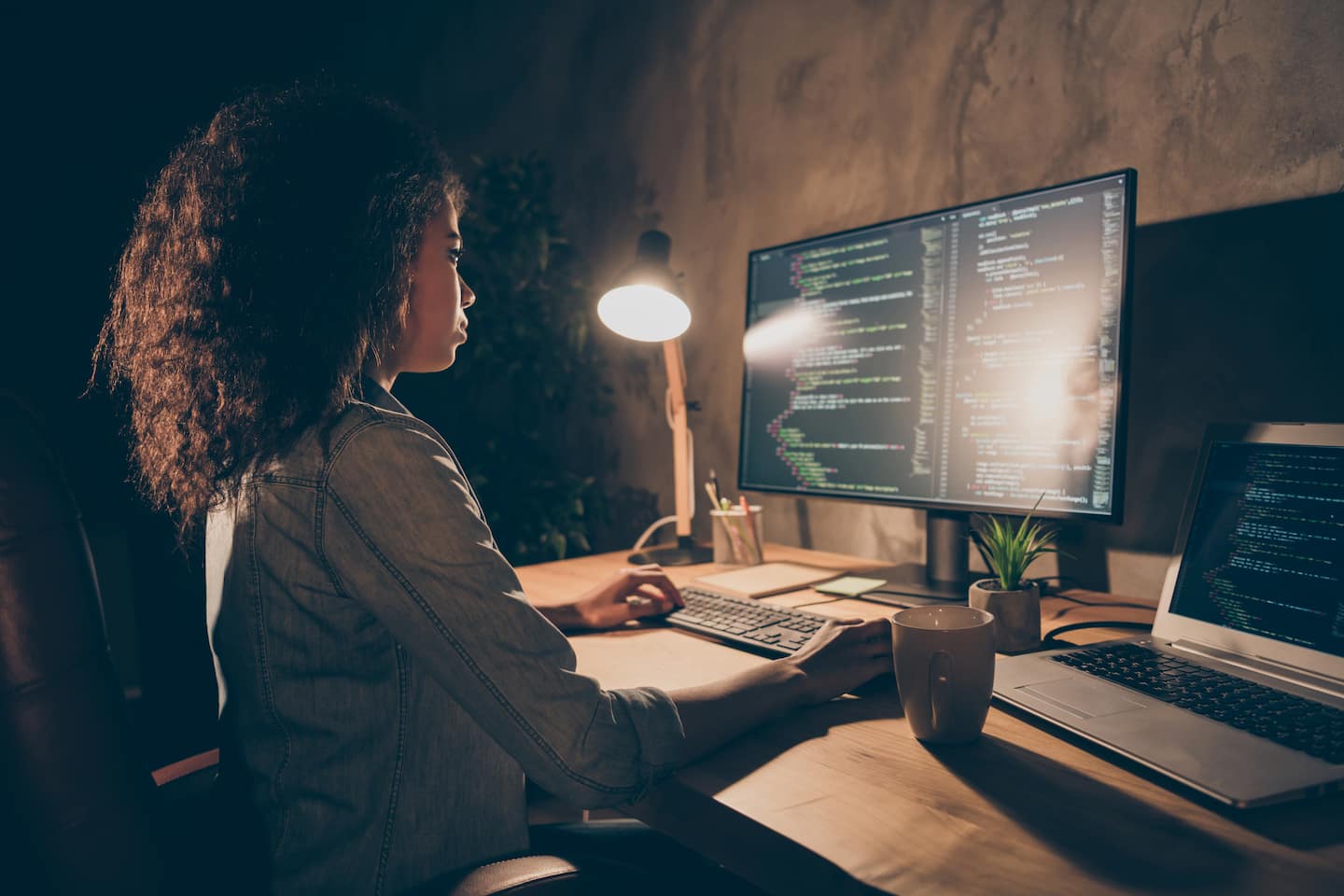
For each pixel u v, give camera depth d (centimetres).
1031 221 110
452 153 266
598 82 215
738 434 174
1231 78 109
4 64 258
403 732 67
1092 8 123
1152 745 65
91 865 56
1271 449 87
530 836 90
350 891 64
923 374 124
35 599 56
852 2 156
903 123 149
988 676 70
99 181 274
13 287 260
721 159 185
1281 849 53
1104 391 102
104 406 271
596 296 219
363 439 62
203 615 272
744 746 73
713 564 153
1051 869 52
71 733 56
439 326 77
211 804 71
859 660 86
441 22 268
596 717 63
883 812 60
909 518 150
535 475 218
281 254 65
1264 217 107
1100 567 125
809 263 141
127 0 275
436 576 61
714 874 83
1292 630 79
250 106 71
